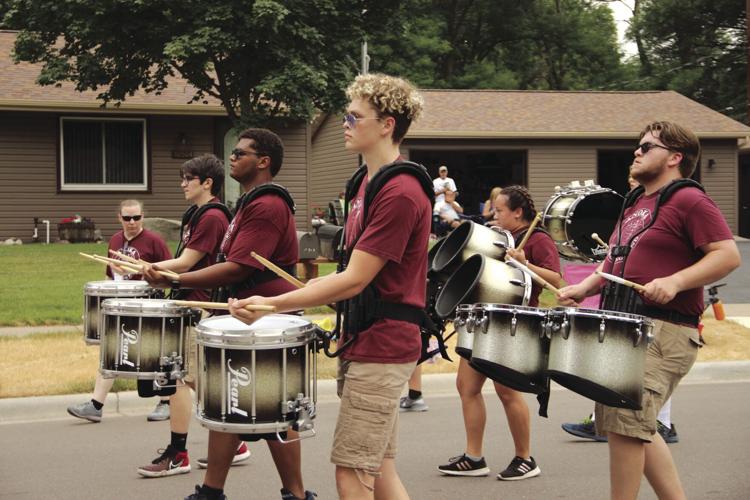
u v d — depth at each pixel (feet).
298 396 13.51
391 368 12.40
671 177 14.73
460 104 97.76
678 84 148.66
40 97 76.95
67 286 49.11
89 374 30.35
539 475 21.21
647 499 19.38
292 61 66.39
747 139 99.09
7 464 22.17
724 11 143.23
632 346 12.96
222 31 65.36
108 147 79.46
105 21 65.31
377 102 12.69
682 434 25.38
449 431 25.72
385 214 12.05
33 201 77.87
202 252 18.94
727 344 38.09
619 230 15.03
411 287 12.53
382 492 13.21
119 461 22.44
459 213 73.61
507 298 17.93
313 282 12.53
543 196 94.58
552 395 31.14
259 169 16.90
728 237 13.92
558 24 161.58
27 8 65.92
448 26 159.53
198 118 81.20
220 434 16.33
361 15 72.79
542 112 97.14
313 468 21.95
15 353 33.22
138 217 25.26
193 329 18.93
